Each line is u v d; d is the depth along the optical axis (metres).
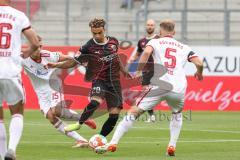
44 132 34.09
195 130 35.97
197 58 24.31
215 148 27.42
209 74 49.22
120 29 60.28
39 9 61.22
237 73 49.22
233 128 37.25
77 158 23.70
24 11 59.44
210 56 49.28
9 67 19.16
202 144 29.02
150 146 28.00
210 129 36.59
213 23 59.28
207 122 41.03
